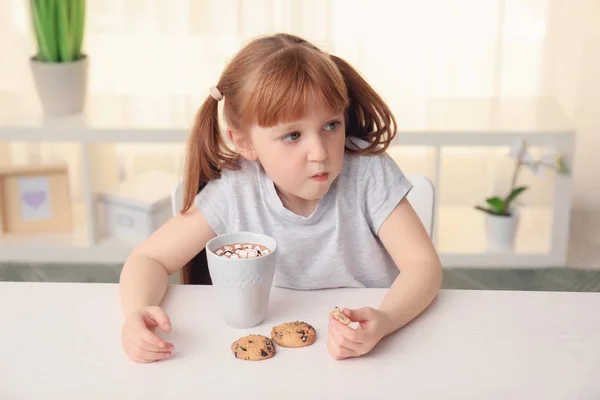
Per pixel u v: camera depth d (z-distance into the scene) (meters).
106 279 2.48
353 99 1.23
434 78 2.79
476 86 2.79
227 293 1.01
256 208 1.24
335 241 1.25
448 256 2.47
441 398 0.88
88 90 2.69
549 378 0.92
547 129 2.35
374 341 0.96
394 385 0.91
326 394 0.89
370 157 1.26
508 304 1.09
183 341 1.00
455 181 2.85
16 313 1.07
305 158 1.06
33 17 2.41
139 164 2.91
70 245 2.54
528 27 2.75
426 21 2.74
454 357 0.96
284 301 1.10
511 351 0.98
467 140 2.34
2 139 2.35
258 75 1.05
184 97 2.72
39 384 0.91
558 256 2.47
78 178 2.91
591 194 2.92
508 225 2.47
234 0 2.75
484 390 0.90
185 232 1.23
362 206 1.25
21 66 2.83
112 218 2.58
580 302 1.10
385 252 1.32
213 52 2.81
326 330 1.02
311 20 2.76
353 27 2.76
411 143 2.35
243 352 0.96
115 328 1.03
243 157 1.25
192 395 0.89
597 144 2.87
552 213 2.43
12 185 2.58
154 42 2.80
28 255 2.53
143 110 2.56
